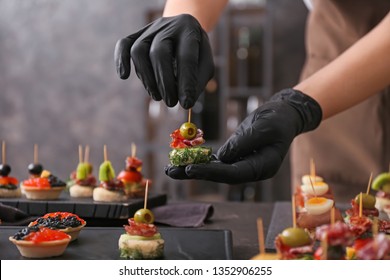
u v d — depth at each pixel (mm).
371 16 2637
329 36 2723
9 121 5031
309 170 2783
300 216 1687
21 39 5004
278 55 4508
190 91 1480
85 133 4906
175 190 4785
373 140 2658
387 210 1959
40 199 2119
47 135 4973
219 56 4520
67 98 4934
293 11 4461
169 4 1932
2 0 5023
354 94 1709
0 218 1753
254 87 4645
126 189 2125
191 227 1850
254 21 4562
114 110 4844
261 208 2252
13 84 5020
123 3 4809
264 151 1499
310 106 1648
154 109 4879
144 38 1550
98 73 4875
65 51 4934
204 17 1881
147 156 4789
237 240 1644
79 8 4898
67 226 1533
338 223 1131
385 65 1702
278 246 1189
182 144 1522
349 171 2713
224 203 2361
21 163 5020
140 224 1445
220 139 4566
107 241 1547
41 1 4965
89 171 2314
